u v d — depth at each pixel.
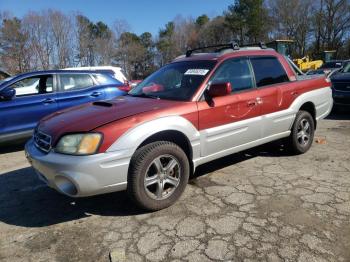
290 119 5.38
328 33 54.28
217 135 4.36
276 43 24.22
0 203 4.39
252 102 4.73
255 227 3.53
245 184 4.59
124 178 3.62
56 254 3.25
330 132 7.48
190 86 4.38
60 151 3.55
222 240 3.33
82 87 7.63
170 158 3.93
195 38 62.66
